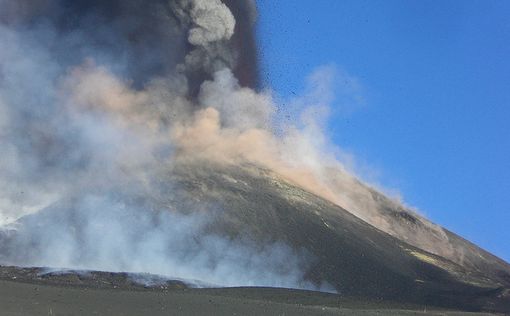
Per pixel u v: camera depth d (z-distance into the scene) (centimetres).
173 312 5472
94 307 5281
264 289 8200
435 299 10006
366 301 8169
